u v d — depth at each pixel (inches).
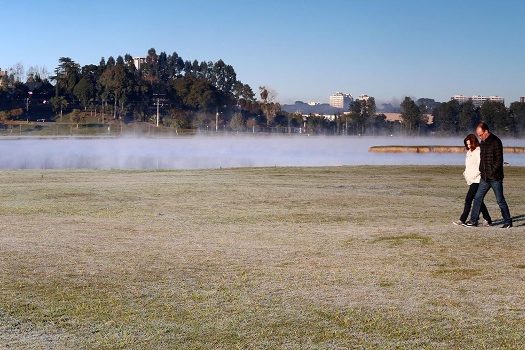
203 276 336.8
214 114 6023.6
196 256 389.7
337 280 324.5
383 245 417.4
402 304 279.9
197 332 246.5
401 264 359.3
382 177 1025.5
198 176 1038.4
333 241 438.3
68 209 625.0
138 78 6210.6
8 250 407.5
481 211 520.4
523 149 2322.8
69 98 5866.1
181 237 463.8
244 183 899.4
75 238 457.4
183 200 698.8
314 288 309.7
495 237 436.8
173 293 303.3
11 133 4510.3
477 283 313.9
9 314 271.3
